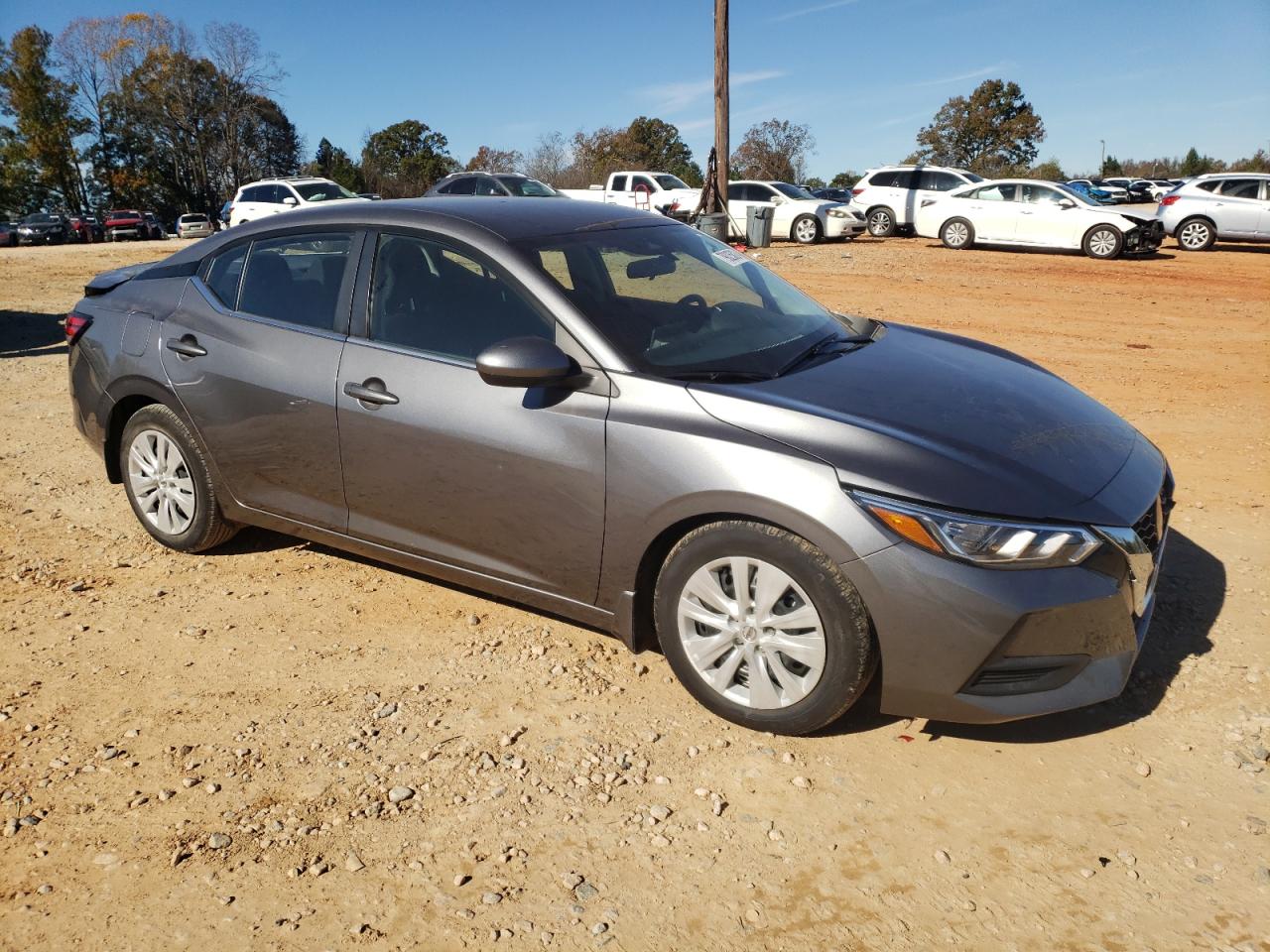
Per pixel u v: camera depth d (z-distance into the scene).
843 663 2.88
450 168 80.44
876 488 2.80
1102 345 9.84
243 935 2.35
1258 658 3.51
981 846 2.63
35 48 68.19
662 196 25.20
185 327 4.20
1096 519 2.84
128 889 2.50
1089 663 2.87
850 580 2.80
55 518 5.02
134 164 72.19
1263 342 10.01
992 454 2.96
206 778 2.93
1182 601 3.95
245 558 4.50
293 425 3.88
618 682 3.44
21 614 3.97
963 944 2.31
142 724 3.21
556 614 3.70
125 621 3.92
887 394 3.27
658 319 3.49
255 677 3.49
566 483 3.26
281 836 2.69
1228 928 2.33
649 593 3.32
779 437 2.96
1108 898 2.43
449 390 3.48
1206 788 2.83
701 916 2.40
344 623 3.89
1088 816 2.73
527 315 3.43
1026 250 21.30
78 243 43.84
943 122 79.56
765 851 2.62
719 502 2.97
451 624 3.88
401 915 2.41
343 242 3.90
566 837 2.68
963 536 2.73
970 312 12.05
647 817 2.75
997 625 2.72
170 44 67.31
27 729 3.18
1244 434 6.38
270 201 23.62
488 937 2.35
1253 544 4.51
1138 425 6.64
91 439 4.67
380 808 2.80
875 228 25.20
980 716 2.81
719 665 3.16
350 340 3.77
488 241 3.57
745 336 3.62
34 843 2.66
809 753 3.03
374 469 3.70
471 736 3.13
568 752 3.05
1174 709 3.23
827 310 4.30
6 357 9.28
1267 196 20.55
